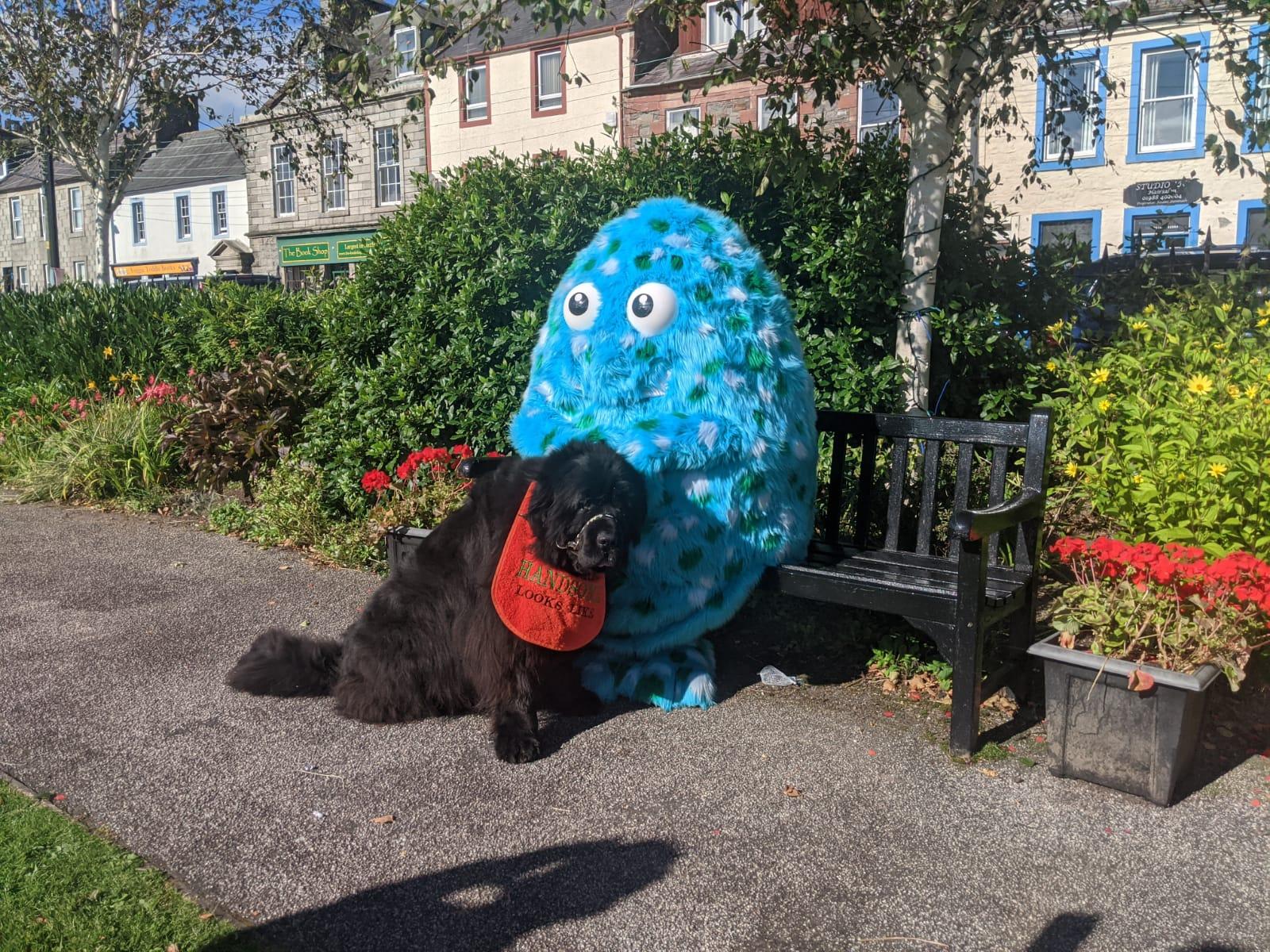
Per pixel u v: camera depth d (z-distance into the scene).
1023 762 3.37
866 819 3.01
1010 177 19.64
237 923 2.48
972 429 4.10
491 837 2.91
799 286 5.79
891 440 5.44
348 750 3.49
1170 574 3.11
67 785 3.24
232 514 7.14
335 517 6.56
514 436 4.09
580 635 3.43
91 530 7.16
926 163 5.43
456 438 5.89
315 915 2.53
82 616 5.11
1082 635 3.63
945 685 4.00
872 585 3.57
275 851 2.83
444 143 26.84
